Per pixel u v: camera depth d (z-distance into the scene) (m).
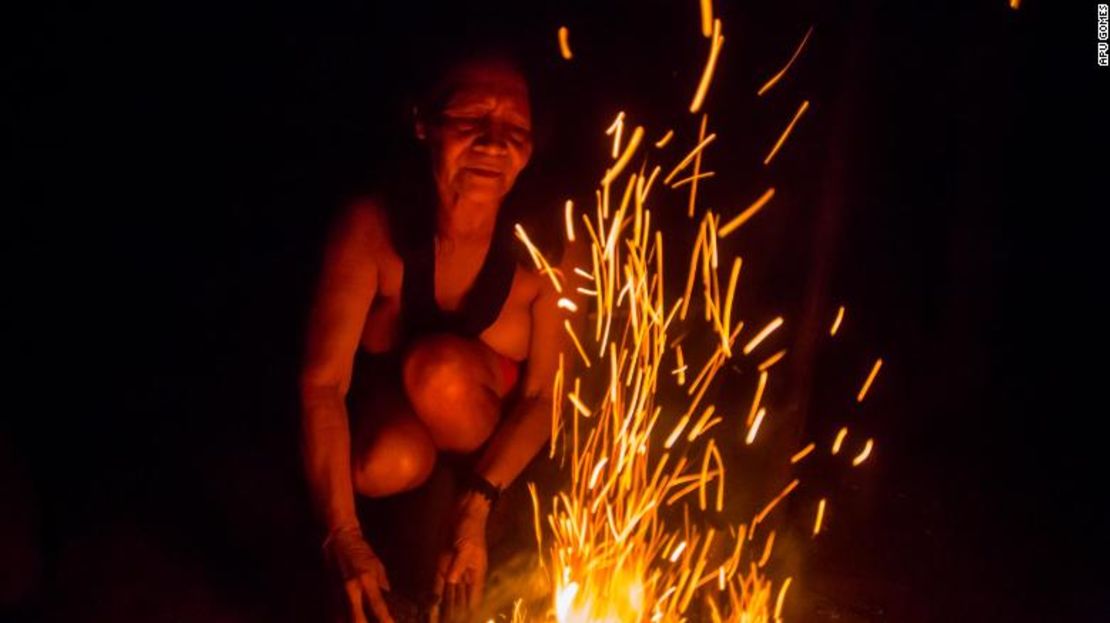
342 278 3.09
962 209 4.84
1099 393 5.29
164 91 5.18
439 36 4.16
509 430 3.27
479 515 3.15
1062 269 5.57
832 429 4.38
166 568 3.48
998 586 3.66
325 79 5.09
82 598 3.31
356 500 3.41
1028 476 4.58
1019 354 5.57
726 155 3.23
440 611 3.08
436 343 3.22
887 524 4.04
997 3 4.61
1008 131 4.88
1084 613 3.52
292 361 4.79
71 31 5.00
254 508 3.85
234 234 5.26
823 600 3.44
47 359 4.59
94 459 4.05
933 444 4.81
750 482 3.35
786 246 3.21
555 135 3.76
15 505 3.31
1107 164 5.41
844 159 3.13
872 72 3.29
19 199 5.00
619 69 4.21
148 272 5.18
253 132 5.22
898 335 4.81
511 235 3.24
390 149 3.26
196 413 4.43
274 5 5.07
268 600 3.36
